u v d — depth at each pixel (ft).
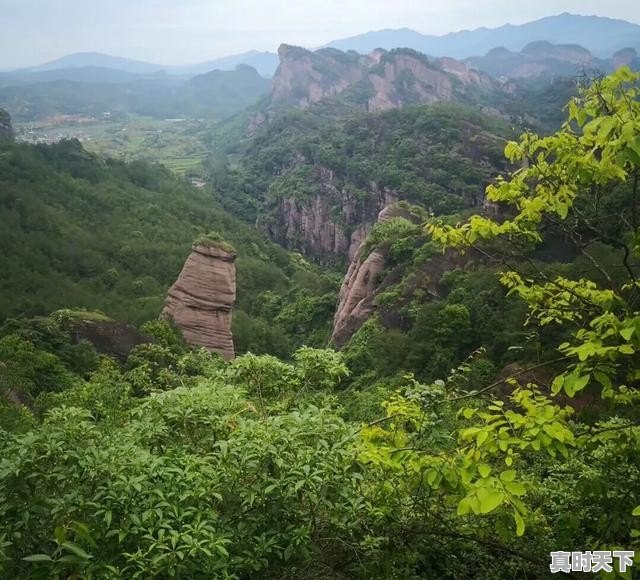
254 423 18.43
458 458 15.03
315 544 17.79
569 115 15.51
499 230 17.47
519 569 19.25
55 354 88.28
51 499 14.26
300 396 28.91
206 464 17.33
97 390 43.96
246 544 15.94
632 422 15.87
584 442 15.88
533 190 17.92
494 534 19.61
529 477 22.94
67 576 14.08
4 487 14.28
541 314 19.44
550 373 49.39
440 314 95.09
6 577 13.58
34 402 57.16
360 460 16.98
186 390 23.02
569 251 89.71
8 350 77.20
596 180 14.75
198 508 15.46
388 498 18.58
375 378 98.84
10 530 13.60
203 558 14.61
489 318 89.35
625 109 13.88
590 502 20.13
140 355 92.89
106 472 15.30
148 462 16.10
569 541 18.01
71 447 15.70
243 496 16.15
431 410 17.26
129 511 14.75
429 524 19.69
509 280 20.44
